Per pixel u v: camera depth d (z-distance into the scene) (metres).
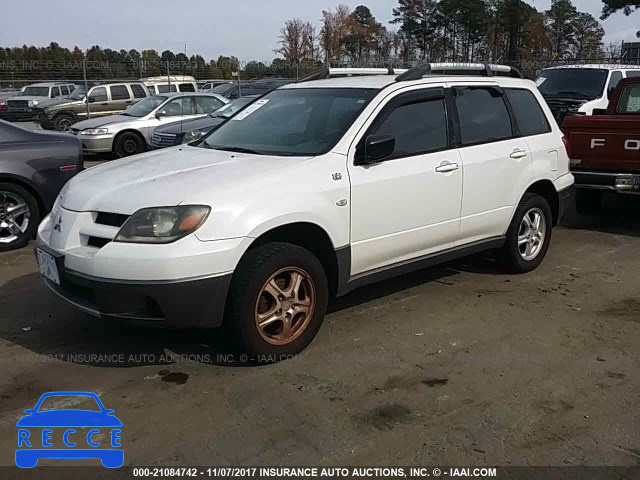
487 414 3.63
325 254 4.52
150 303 3.83
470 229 5.48
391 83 5.04
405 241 4.93
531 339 4.67
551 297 5.56
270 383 3.99
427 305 5.34
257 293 4.02
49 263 4.16
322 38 46.03
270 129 5.05
